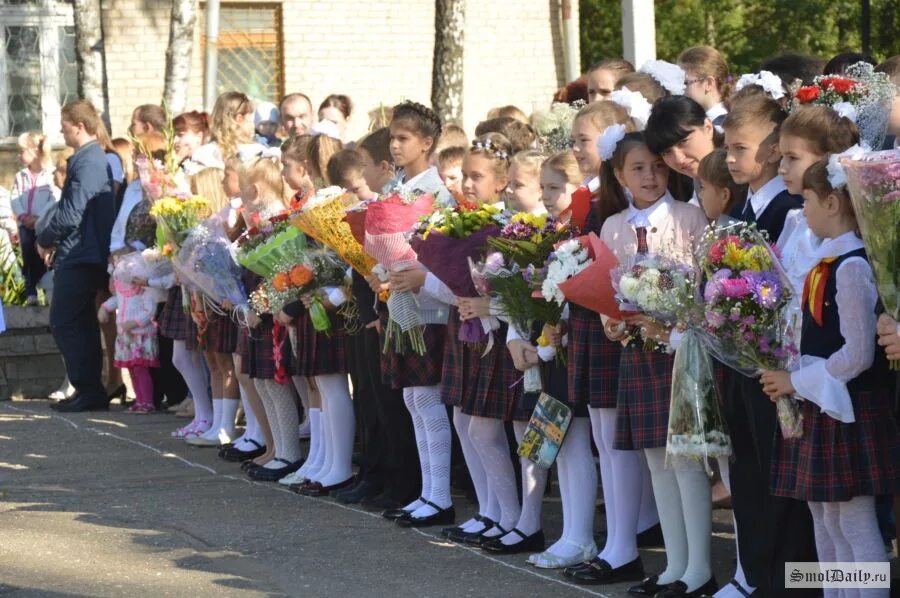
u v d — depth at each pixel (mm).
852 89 6094
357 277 8398
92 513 8484
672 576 6324
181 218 9992
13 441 11219
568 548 6938
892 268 5031
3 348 13586
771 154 6023
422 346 7867
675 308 5785
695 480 6219
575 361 6613
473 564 7055
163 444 10945
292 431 9547
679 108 6289
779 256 5863
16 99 20672
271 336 9391
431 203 7805
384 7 20266
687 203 6434
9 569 7129
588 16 31047
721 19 29703
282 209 9258
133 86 19500
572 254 6367
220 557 7324
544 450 6812
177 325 11094
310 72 20078
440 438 8000
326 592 6598
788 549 5945
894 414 5531
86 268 12742
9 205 14828
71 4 20766
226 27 19766
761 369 5500
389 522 8086
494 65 20719
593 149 6988
